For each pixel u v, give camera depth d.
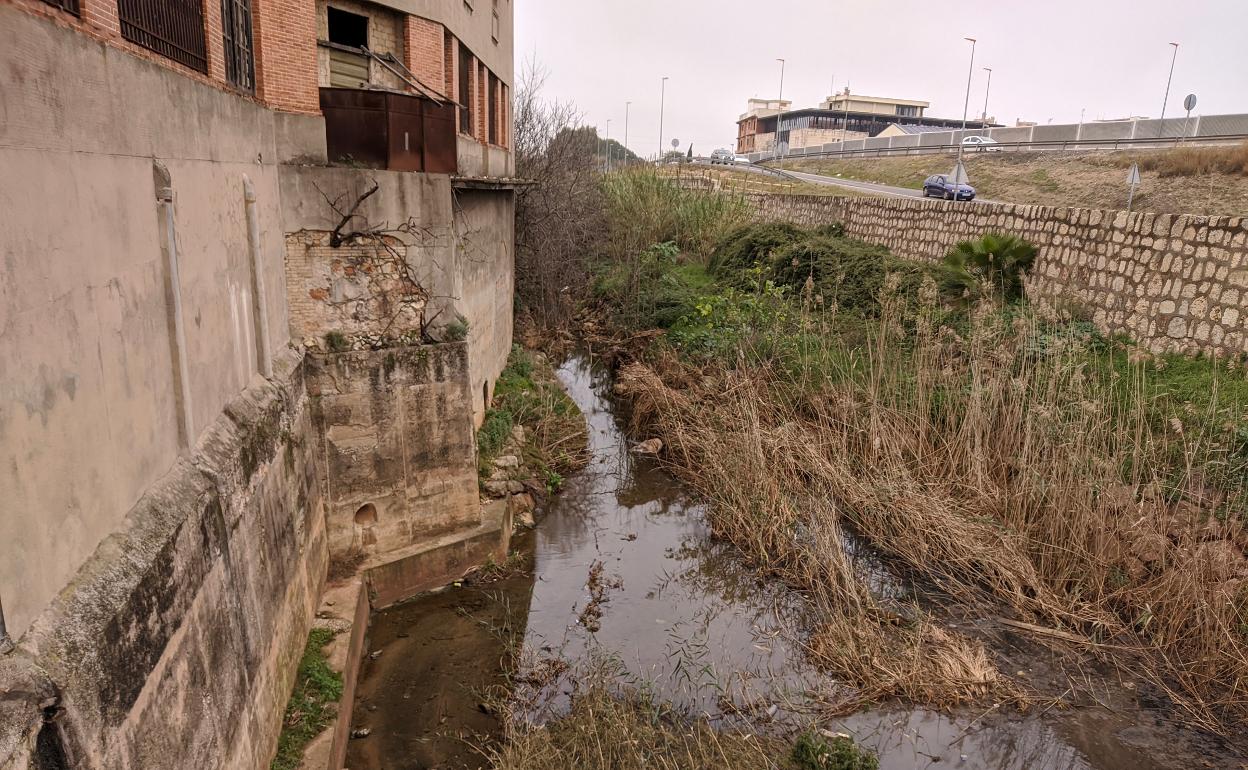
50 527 2.95
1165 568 7.83
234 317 5.70
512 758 5.93
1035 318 11.32
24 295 2.81
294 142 7.55
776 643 7.92
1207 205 19.44
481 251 11.48
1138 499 8.69
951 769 6.25
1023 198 26.59
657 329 17.77
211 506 4.48
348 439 8.10
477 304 11.16
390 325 8.25
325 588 7.94
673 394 13.32
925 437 10.58
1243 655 6.96
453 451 8.88
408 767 6.23
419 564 8.66
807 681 7.30
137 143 3.94
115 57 3.70
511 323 16.09
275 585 5.88
